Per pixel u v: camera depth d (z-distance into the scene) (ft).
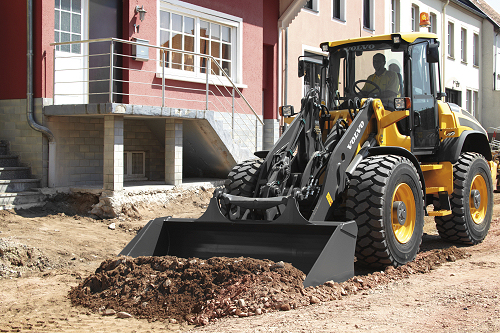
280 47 43.01
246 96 39.40
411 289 14.56
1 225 22.70
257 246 15.76
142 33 31.73
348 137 17.13
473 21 78.64
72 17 29.37
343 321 11.73
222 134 32.17
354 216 16.15
